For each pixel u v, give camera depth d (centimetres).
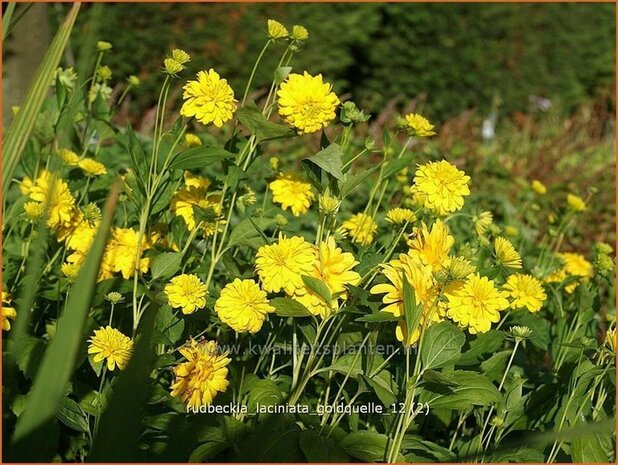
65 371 126
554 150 527
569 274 253
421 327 167
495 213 369
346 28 641
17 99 363
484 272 185
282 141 426
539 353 225
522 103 743
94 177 224
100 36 559
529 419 192
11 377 172
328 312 168
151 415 174
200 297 174
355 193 316
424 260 171
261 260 168
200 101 176
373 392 183
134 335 180
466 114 568
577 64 767
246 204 202
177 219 190
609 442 179
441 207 173
